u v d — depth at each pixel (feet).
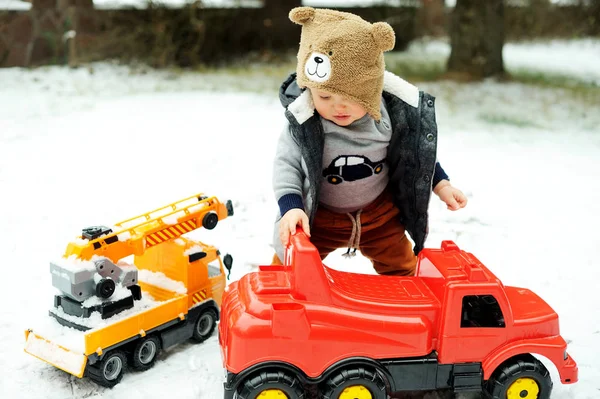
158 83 17.48
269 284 5.02
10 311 6.26
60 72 18.01
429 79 18.34
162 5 19.45
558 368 5.08
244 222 8.38
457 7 18.81
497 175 10.61
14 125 12.82
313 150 5.47
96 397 5.18
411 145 5.68
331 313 4.87
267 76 18.93
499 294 4.97
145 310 5.46
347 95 5.20
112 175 10.11
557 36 28.32
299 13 5.33
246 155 11.35
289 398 4.84
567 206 9.28
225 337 4.99
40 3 18.71
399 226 6.08
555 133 13.55
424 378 5.02
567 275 7.29
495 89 17.44
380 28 5.13
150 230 5.61
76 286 5.33
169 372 5.51
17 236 7.86
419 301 5.06
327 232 5.95
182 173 10.29
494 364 4.98
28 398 5.16
